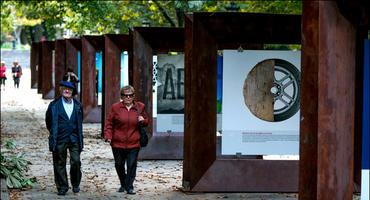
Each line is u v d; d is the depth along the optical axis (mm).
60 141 12391
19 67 53812
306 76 7582
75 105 12453
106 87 22281
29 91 49531
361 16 7441
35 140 21438
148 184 13781
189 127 12961
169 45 17141
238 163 13016
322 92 7473
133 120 12484
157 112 17438
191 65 12875
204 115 12891
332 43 7465
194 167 12906
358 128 12359
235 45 14883
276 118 13070
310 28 7484
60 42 33781
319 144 7508
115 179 14328
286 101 13078
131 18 35562
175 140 17484
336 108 7531
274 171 13078
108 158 17562
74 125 12430
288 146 13102
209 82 12859
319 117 7488
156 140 17438
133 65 17156
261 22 12805
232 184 12984
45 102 39375
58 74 33531
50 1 32531
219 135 15641
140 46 17062
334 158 7566
